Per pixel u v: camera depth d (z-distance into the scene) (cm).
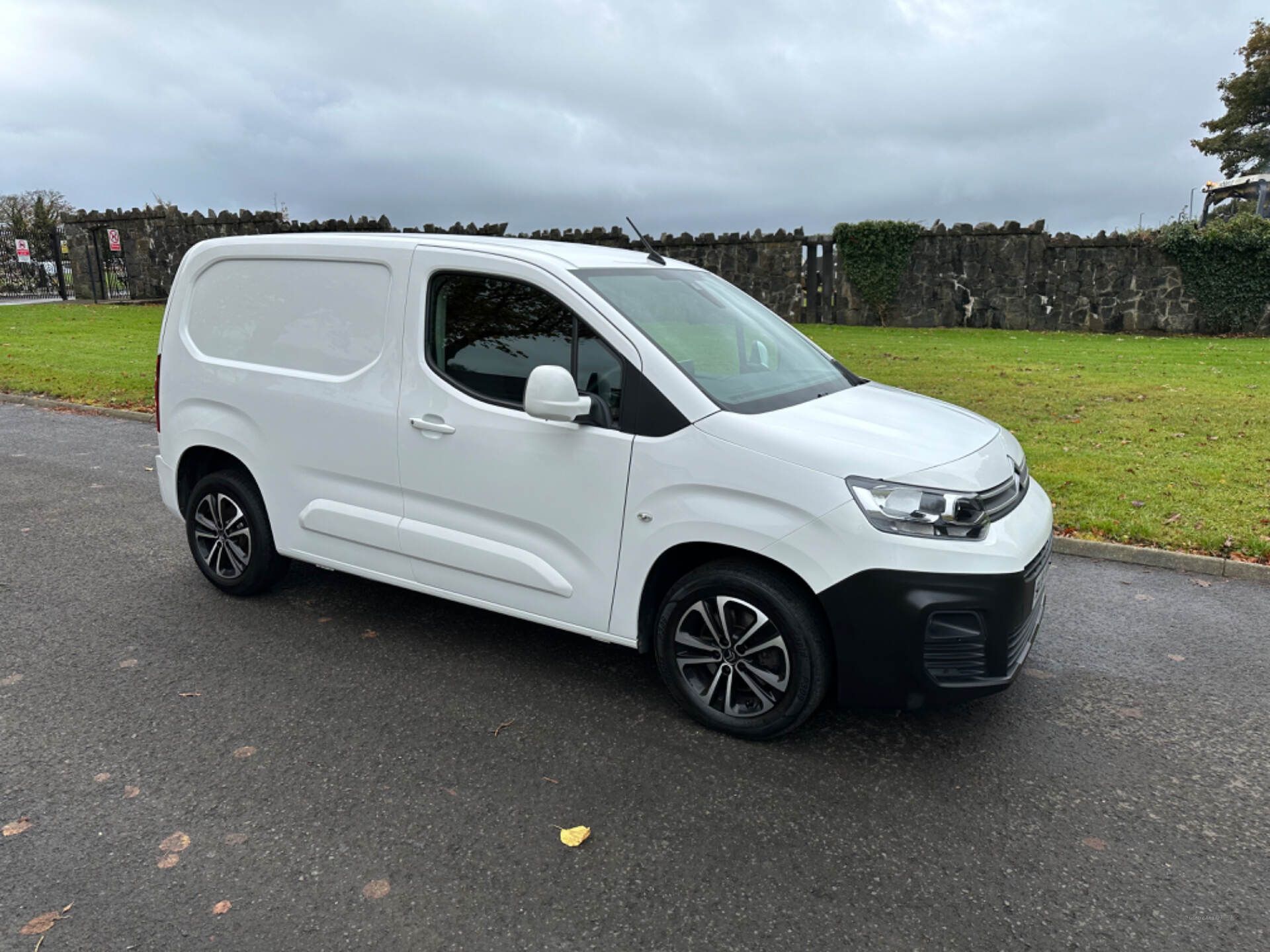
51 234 2906
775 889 270
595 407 353
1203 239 2041
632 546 352
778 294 2417
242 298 461
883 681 320
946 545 310
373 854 284
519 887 270
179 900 262
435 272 396
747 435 329
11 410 1134
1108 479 731
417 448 399
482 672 414
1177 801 319
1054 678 416
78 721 366
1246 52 4850
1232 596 521
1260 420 966
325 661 423
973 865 282
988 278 2228
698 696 363
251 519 475
